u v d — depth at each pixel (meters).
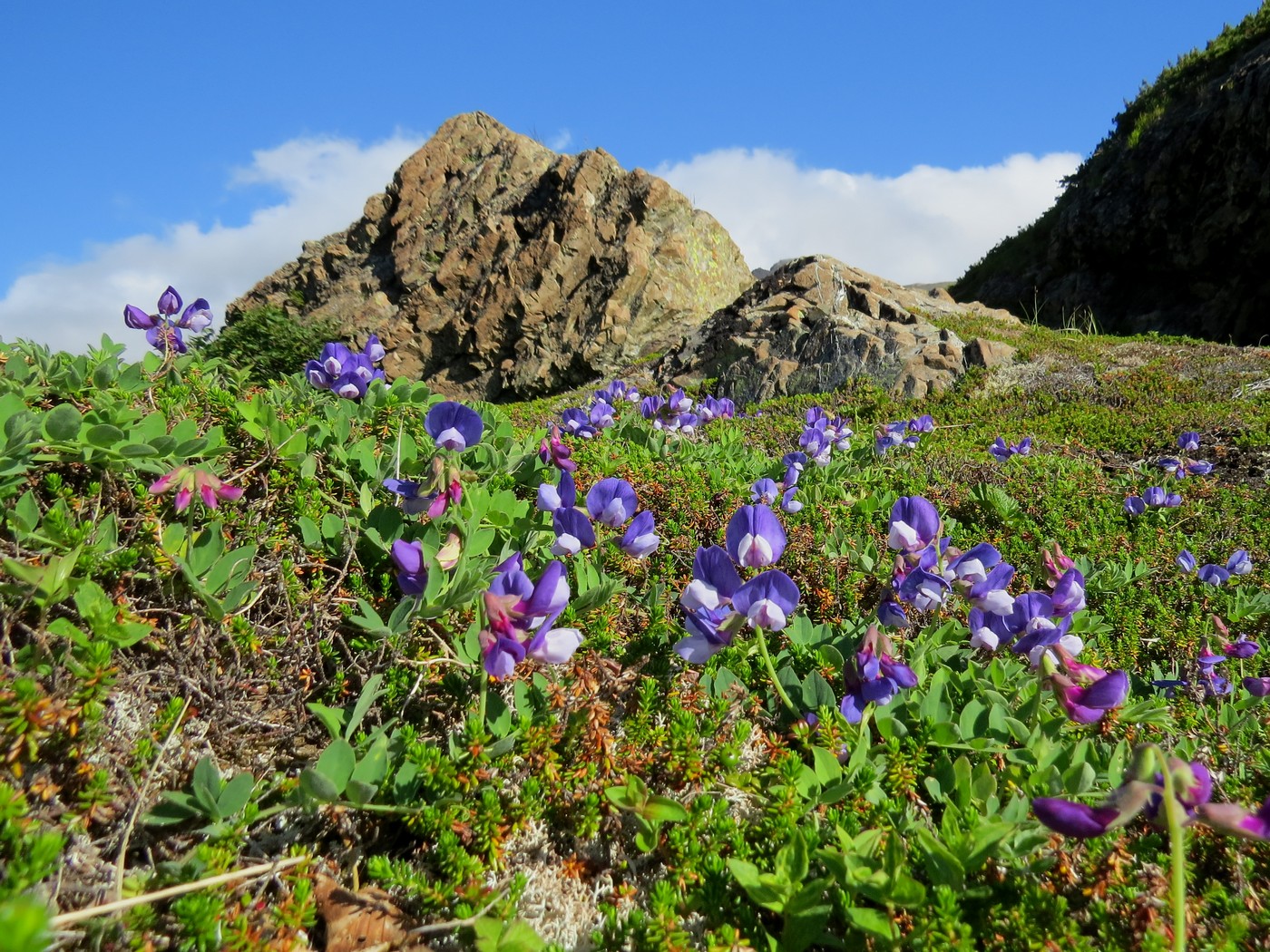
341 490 0.41
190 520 0.30
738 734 0.29
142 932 0.21
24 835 0.21
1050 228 3.33
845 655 0.36
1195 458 1.09
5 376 0.37
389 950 0.23
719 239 3.04
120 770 0.25
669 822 0.27
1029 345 1.67
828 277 1.89
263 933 0.22
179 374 0.44
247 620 0.31
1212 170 2.52
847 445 0.87
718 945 0.22
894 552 0.51
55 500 0.31
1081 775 0.28
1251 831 0.19
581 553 0.37
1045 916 0.23
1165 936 0.22
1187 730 0.41
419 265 3.38
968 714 0.31
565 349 2.74
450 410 0.38
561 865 0.27
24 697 0.22
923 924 0.21
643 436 0.74
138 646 0.29
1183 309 2.67
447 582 0.31
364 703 0.28
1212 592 0.64
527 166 3.50
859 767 0.29
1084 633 0.53
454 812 0.25
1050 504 0.76
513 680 0.31
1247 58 2.55
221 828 0.23
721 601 0.29
